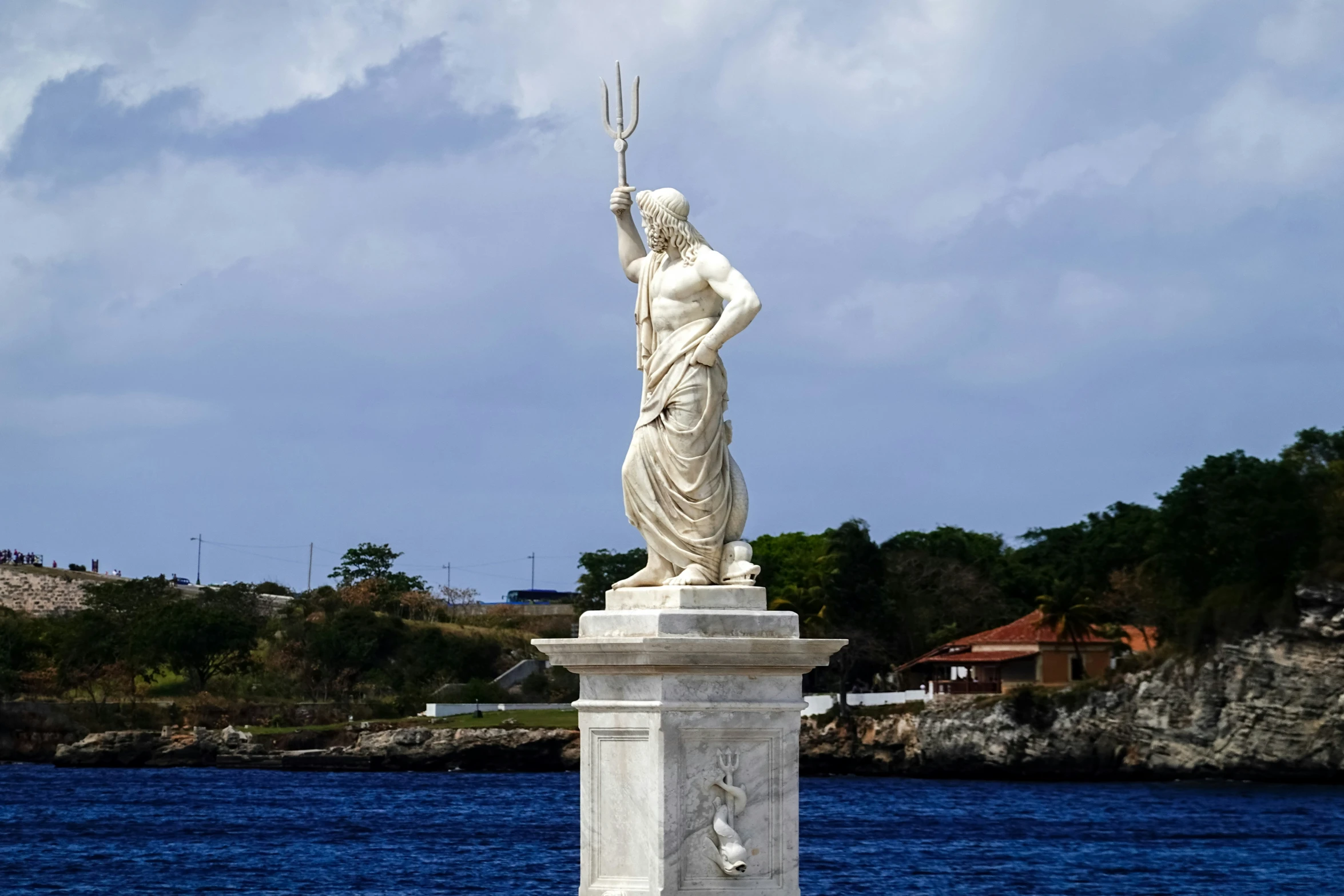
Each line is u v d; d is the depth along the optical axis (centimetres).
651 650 1473
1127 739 11588
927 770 12106
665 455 1571
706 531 1565
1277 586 11412
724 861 1491
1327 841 7581
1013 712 11831
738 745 1520
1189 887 5928
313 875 6359
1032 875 6259
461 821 8700
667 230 1620
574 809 9488
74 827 8481
